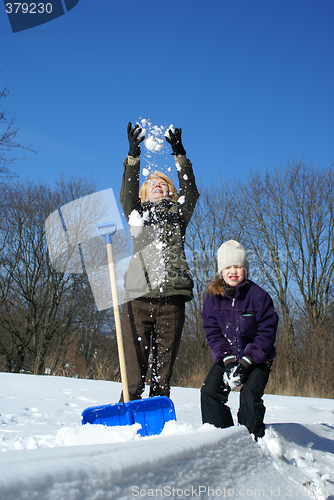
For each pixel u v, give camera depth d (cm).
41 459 72
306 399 676
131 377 250
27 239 1683
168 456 97
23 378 489
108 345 1902
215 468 117
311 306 1727
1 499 57
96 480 73
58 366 1130
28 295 1666
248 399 205
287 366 1427
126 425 200
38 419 257
